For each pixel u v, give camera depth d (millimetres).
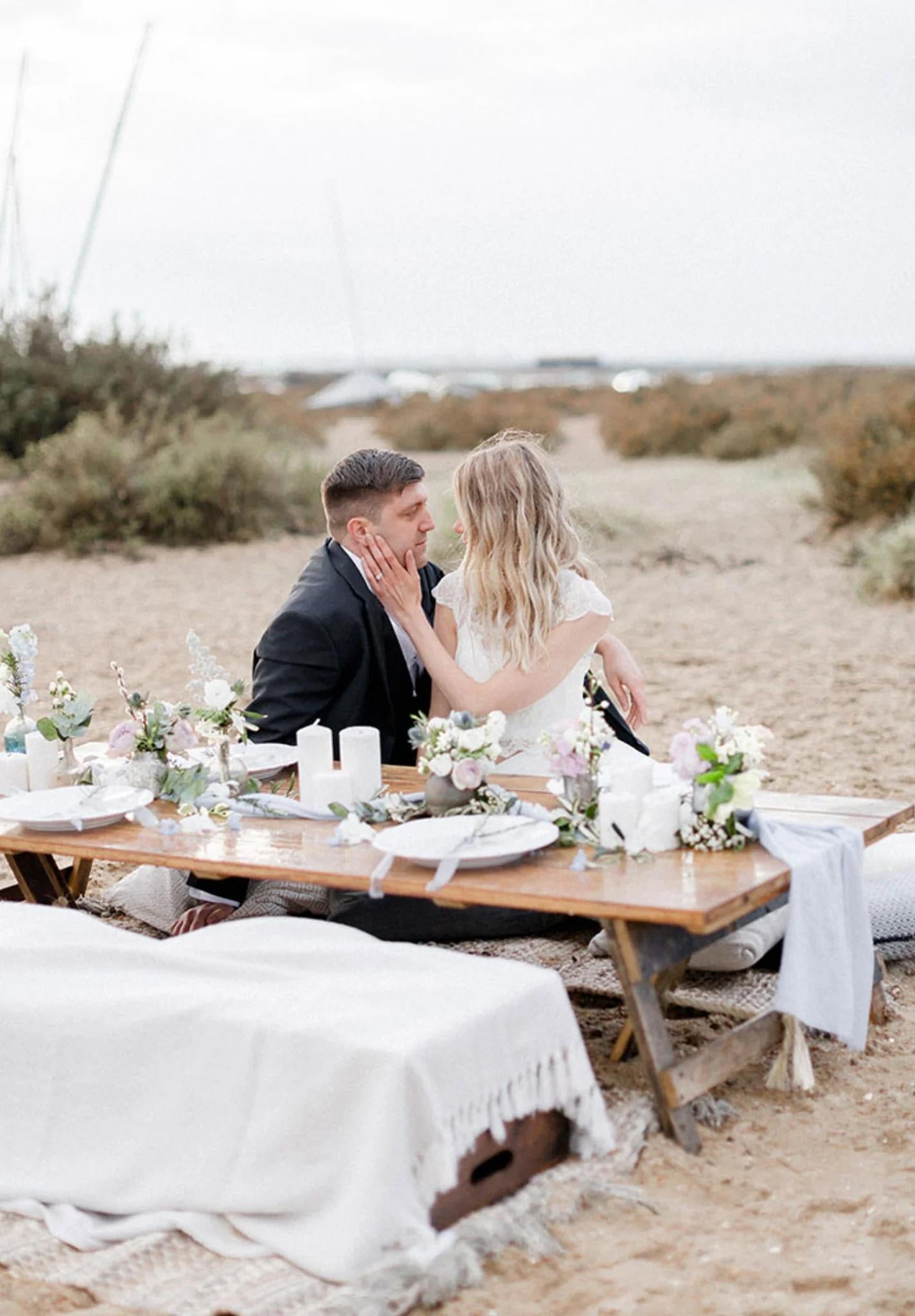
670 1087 3363
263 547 16203
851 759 7289
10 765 4402
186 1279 2938
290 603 4785
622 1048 3789
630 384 51312
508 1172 3189
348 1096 2945
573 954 4301
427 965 3295
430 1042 2934
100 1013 3236
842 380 28578
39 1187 3270
